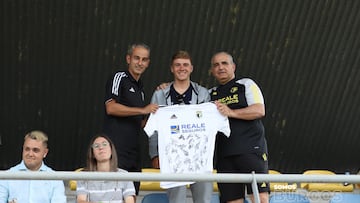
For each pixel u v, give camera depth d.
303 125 9.16
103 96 8.69
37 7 7.89
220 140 6.74
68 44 8.23
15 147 9.00
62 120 8.85
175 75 6.76
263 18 8.19
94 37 8.21
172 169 6.44
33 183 6.22
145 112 6.54
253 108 6.59
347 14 8.20
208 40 8.35
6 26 8.03
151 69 8.52
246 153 6.57
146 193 8.36
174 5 8.00
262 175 5.50
